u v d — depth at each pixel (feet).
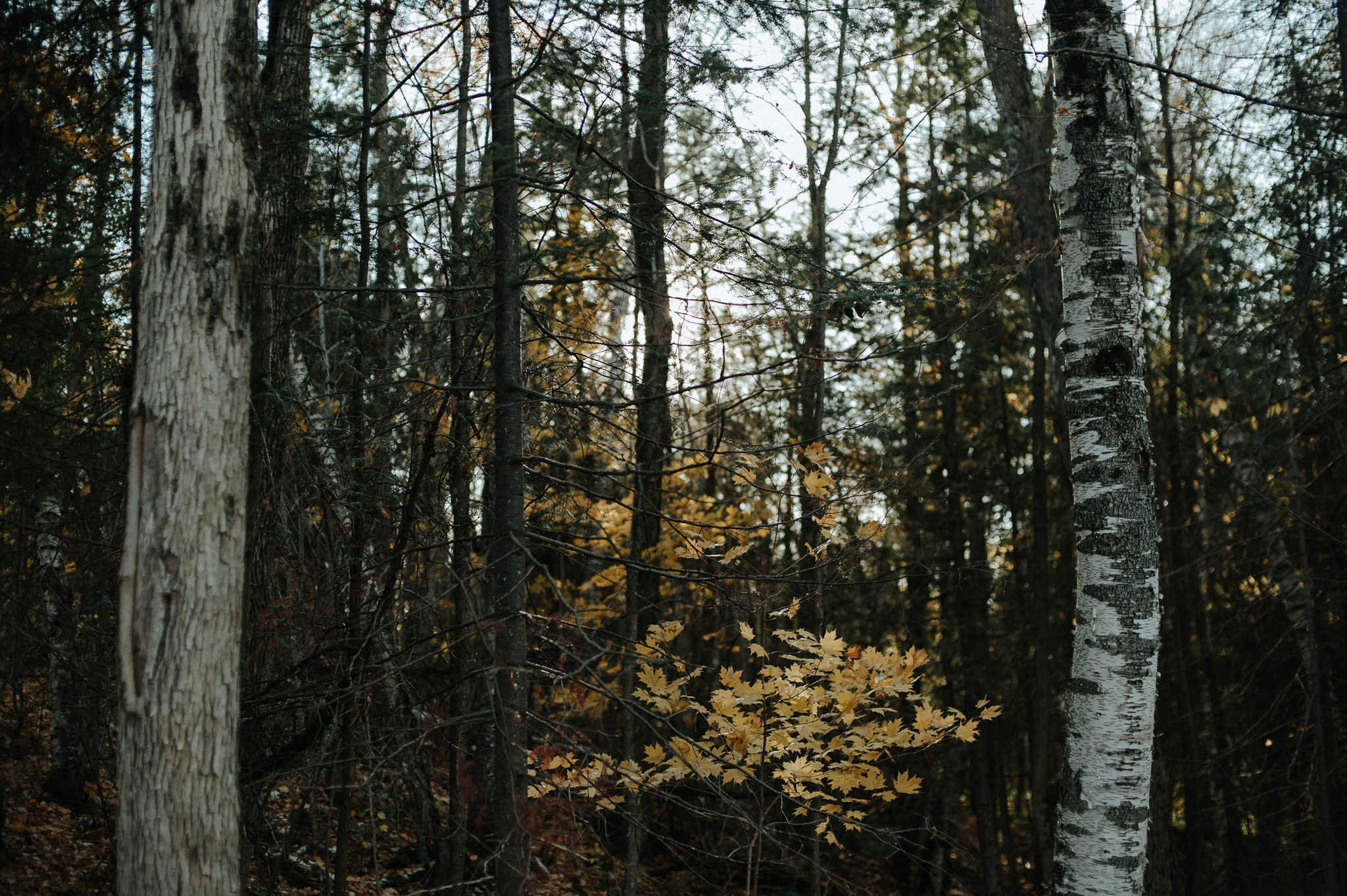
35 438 23.86
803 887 39.58
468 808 16.06
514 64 18.95
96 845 28.91
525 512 20.67
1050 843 49.11
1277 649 42.29
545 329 18.62
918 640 49.83
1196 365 45.70
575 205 18.99
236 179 13.76
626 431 17.37
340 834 21.61
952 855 52.21
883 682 17.38
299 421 22.45
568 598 38.19
